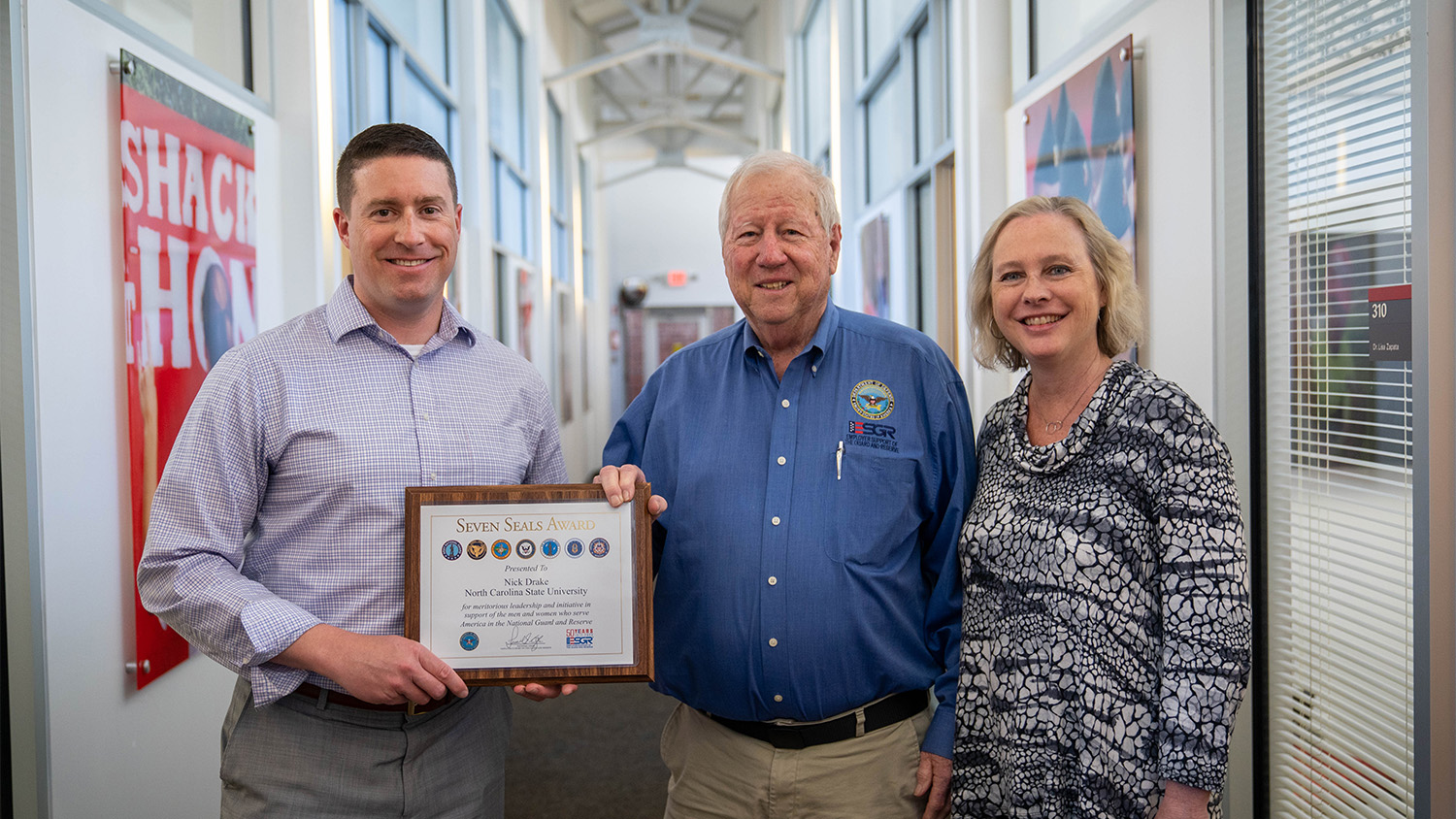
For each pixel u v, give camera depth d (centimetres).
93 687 177
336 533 121
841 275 591
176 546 114
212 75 232
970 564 129
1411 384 133
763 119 934
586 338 1064
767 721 139
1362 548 145
